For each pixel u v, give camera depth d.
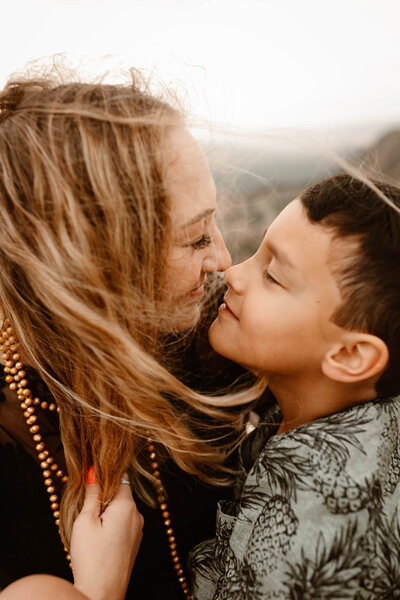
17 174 0.62
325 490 0.59
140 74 0.76
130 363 0.67
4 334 0.75
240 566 0.64
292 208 0.71
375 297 0.63
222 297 0.91
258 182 1.02
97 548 0.68
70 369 0.72
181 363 0.86
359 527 0.57
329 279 0.65
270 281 0.72
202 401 0.78
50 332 0.69
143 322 0.69
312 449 0.63
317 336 0.68
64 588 0.61
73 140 0.61
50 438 0.79
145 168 0.62
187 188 0.67
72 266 0.62
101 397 0.71
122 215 0.62
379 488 0.60
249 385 0.89
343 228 0.64
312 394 0.74
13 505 0.79
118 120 0.62
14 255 0.63
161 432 0.76
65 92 0.65
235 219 1.08
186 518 0.90
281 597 0.56
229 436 0.90
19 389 0.75
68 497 0.75
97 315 0.64
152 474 0.84
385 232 0.63
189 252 0.71
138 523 0.75
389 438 0.65
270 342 0.71
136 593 0.87
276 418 0.88
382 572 0.57
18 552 0.80
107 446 0.74
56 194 0.60
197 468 0.86
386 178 0.83
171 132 0.65
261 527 0.62
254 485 0.67
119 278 0.64
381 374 0.68
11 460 0.78
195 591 0.81
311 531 0.57
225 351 0.77
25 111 0.64
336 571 0.55
